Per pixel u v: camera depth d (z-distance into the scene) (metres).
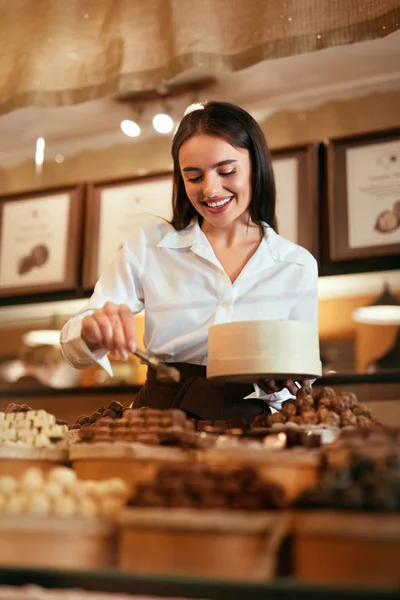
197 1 2.06
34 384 2.53
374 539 0.60
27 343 2.62
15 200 2.64
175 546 0.66
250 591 0.58
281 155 2.23
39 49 2.26
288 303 1.42
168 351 1.35
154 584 0.62
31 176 2.75
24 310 2.64
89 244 2.47
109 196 2.49
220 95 2.37
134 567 0.66
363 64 2.18
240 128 1.38
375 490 0.65
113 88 2.16
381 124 2.24
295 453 0.82
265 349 1.14
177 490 0.71
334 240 2.11
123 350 1.13
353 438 0.86
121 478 0.91
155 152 2.56
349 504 0.64
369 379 2.00
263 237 1.46
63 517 0.69
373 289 2.14
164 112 2.44
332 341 2.15
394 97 2.24
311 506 0.65
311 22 1.93
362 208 2.11
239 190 1.37
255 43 1.99
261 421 1.11
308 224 2.15
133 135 2.34
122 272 1.46
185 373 1.32
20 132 2.63
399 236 2.05
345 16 1.89
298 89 2.32
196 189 1.37
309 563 0.62
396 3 1.82
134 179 2.47
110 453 0.91
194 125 1.36
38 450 0.99
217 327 1.18
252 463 0.82
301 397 1.15
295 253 1.46
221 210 1.37
